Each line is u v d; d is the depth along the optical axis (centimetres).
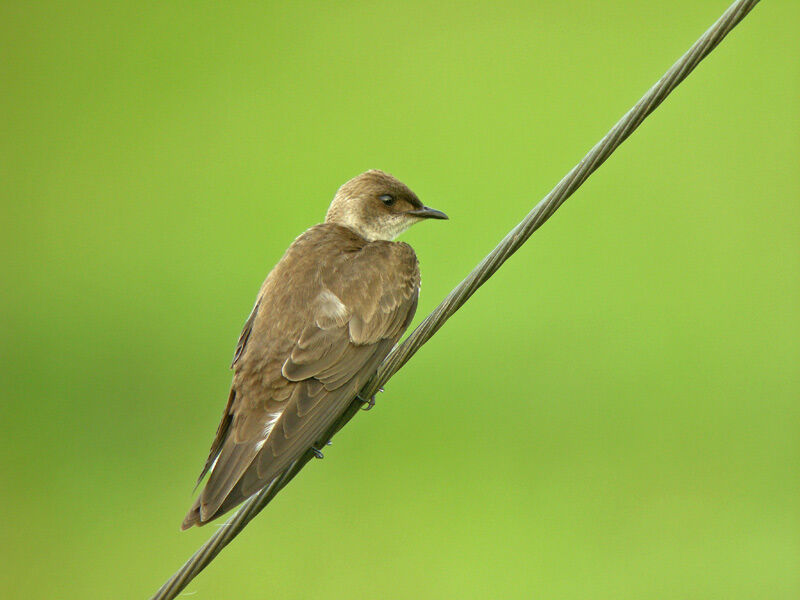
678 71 618
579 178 638
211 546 638
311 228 748
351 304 689
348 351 677
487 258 654
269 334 669
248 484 613
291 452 631
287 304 680
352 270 705
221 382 1588
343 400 665
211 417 1562
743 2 606
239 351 692
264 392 655
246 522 645
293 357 659
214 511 600
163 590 641
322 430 649
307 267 702
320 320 675
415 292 736
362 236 814
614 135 632
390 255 731
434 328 668
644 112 627
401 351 673
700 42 615
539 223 646
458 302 662
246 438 640
